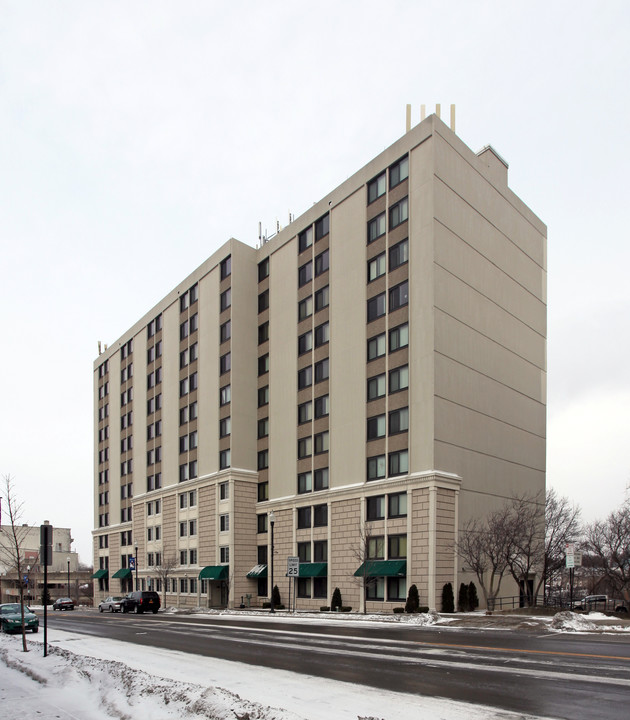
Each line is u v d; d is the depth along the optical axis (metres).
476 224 43.53
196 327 61.69
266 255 56.09
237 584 51.28
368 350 42.91
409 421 38.84
